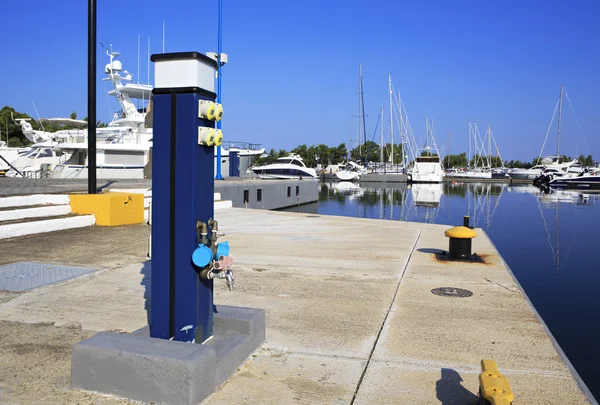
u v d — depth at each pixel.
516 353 4.46
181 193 3.74
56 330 4.80
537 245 18.22
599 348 6.87
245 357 4.18
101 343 3.56
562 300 9.74
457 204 43.00
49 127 56.16
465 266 8.28
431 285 6.94
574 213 33.69
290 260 8.62
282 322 5.23
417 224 14.61
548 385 3.83
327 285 6.87
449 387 3.78
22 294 6.00
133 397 3.41
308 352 4.42
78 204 12.02
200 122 3.76
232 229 12.88
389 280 7.22
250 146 43.53
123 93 32.88
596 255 15.79
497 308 5.84
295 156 67.56
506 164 170.88
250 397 3.54
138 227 11.91
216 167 31.72
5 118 74.50
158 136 3.76
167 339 3.82
